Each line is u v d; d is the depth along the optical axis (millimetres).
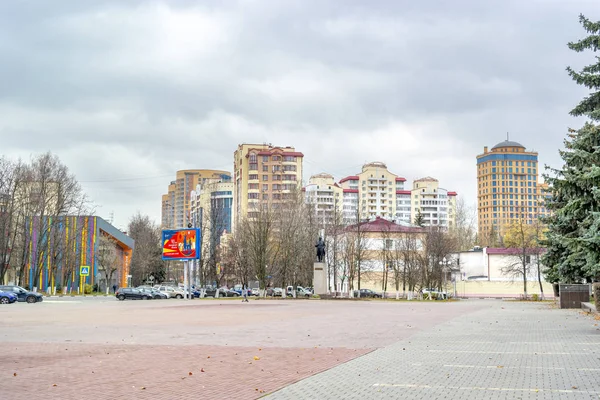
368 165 191875
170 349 17734
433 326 26969
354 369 13719
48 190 77688
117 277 105375
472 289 89500
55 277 89000
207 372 13297
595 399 10070
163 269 118625
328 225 85625
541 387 11250
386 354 16484
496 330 24484
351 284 81188
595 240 19625
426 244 82250
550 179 37344
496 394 10617
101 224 92688
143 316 35219
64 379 12367
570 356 15781
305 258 81938
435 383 11781
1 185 73062
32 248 80812
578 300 45500
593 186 20594
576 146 26234
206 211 116875
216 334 22906
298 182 93375
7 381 12133
